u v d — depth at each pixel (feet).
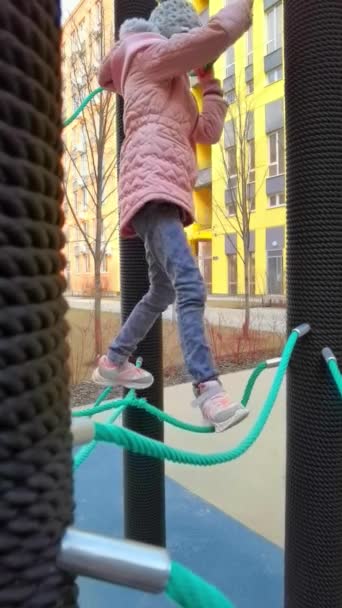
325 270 3.56
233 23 3.79
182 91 4.32
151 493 5.89
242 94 24.08
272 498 7.93
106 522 6.96
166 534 6.72
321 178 3.52
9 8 0.96
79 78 15.85
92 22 15.83
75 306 21.36
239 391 13.53
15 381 0.98
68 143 17.20
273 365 4.14
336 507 3.59
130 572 1.10
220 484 8.48
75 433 1.83
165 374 16.02
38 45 1.02
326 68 3.47
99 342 15.65
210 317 23.76
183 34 3.93
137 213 4.15
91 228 19.02
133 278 5.61
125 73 4.35
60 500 1.07
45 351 1.07
